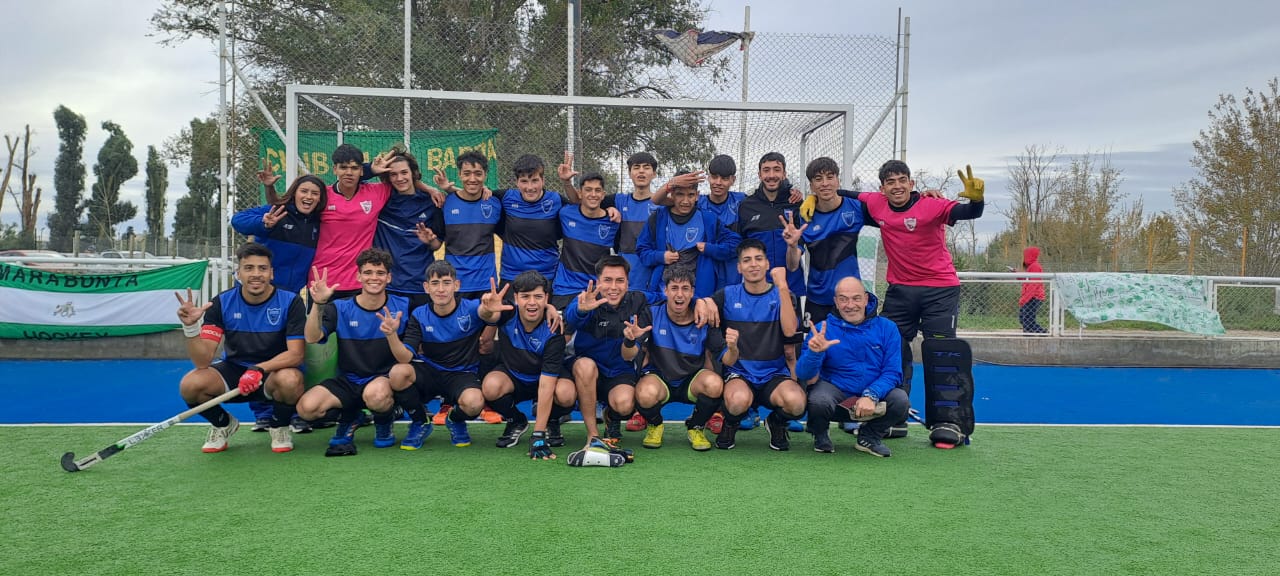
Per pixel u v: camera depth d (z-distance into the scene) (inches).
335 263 196.9
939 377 180.1
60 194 1625.2
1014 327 383.6
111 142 1637.6
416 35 332.5
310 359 167.9
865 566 102.7
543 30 344.2
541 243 210.4
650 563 102.6
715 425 196.9
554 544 109.3
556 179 323.3
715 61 319.6
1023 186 821.9
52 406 223.8
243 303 165.6
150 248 1139.3
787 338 173.3
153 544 108.3
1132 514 127.0
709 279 207.8
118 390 251.3
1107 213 708.7
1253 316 359.6
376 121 329.1
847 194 205.6
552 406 169.3
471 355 175.9
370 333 168.9
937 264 195.5
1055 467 158.4
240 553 105.0
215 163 856.9
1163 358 341.7
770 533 115.1
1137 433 194.7
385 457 161.5
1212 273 619.5
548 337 164.9
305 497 131.0
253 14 353.7
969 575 100.3
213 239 1346.0
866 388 168.4
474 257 205.5
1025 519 123.6
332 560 102.7
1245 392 271.7
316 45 344.8
